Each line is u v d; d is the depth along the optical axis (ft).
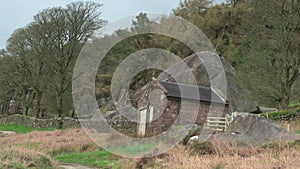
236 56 120.06
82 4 129.49
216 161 38.65
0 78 138.51
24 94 147.02
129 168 45.88
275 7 92.84
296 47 87.35
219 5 139.33
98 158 56.85
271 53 88.69
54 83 128.36
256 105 88.84
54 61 128.57
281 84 85.40
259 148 45.42
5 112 175.01
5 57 139.44
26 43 136.05
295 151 41.04
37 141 79.71
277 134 49.55
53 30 127.85
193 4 139.54
